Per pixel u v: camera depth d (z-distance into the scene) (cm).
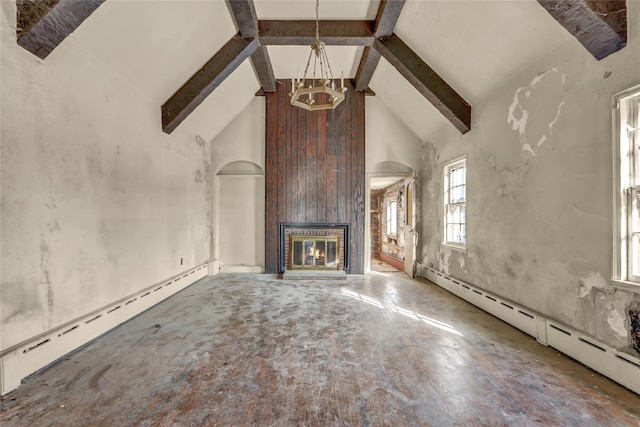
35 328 223
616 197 209
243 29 378
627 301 201
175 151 446
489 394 196
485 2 281
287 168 581
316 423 169
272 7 372
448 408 182
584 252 234
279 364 234
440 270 498
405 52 406
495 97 349
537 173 283
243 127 585
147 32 298
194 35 346
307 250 582
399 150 588
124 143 329
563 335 251
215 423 169
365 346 266
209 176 578
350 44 416
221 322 325
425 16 344
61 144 246
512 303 316
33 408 181
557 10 215
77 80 262
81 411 179
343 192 583
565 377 216
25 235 215
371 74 516
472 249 398
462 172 449
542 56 276
